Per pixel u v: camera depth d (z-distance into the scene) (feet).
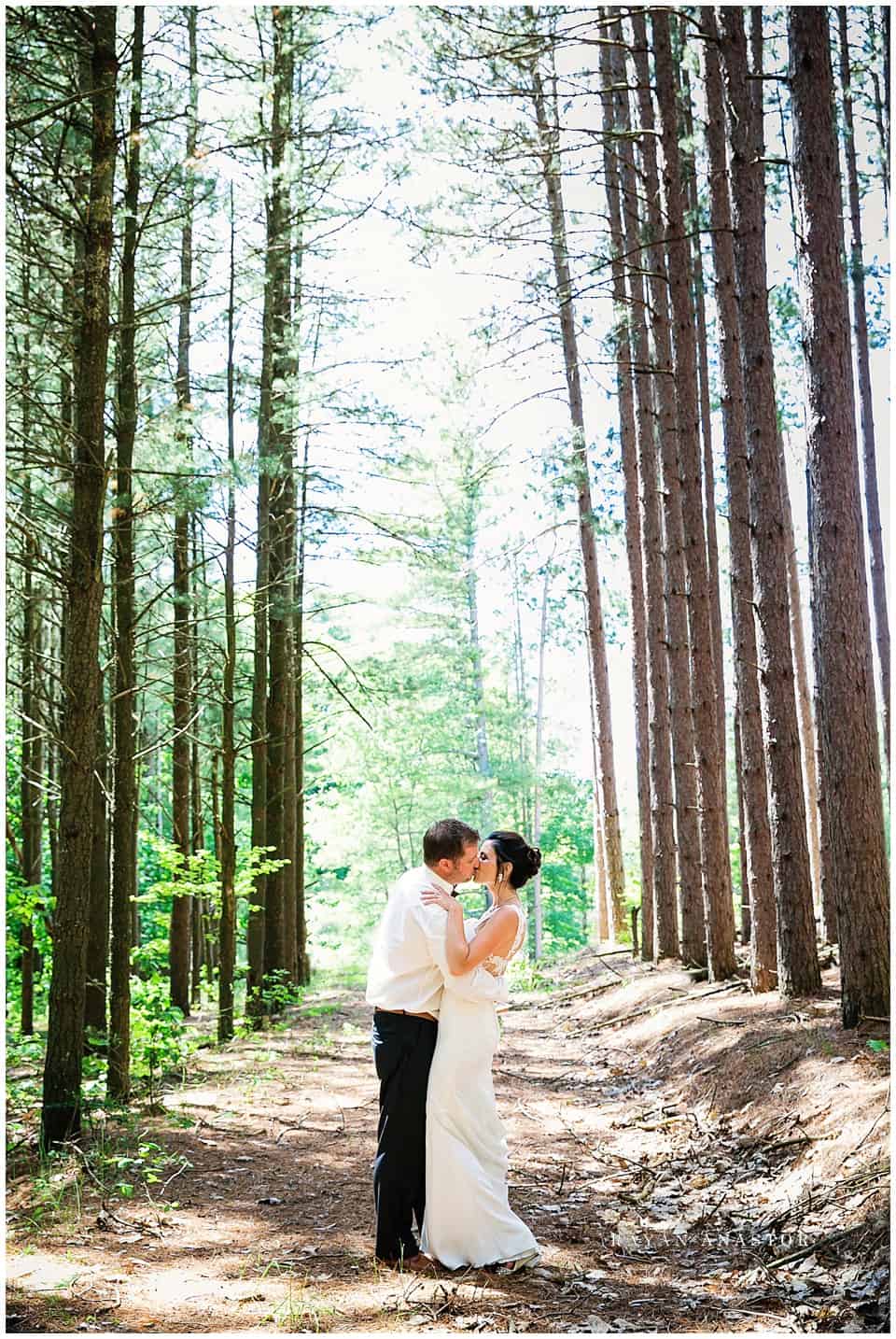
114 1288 13.80
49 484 29.19
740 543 33.76
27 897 36.96
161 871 61.87
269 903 50.11
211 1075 30.78
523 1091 28.84
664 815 46.39
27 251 24.44
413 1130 15.28
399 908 15.74
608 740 61.16
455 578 73.87
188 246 38.60
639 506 53.78
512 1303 13.71
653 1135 22.88
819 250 24.68
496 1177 15.55
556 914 138.92
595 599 61.52
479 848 16.29
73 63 27.94
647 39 44.60
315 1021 43.73
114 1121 23.32
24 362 26.86
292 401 40.24
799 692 62.69
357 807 100.58
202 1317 12.94
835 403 24.14
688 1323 13.20
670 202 37.91
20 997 45.29
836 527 23.89
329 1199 18.37
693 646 37.11
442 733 102.83
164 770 57.88
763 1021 26.89
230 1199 18.17
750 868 31.96
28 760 40.93
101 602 22.52
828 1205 16.67
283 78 34.78
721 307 35.63
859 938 23.35
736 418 35.01
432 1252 15.15
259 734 46.78
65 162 27.09
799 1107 20.74
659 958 45.93
